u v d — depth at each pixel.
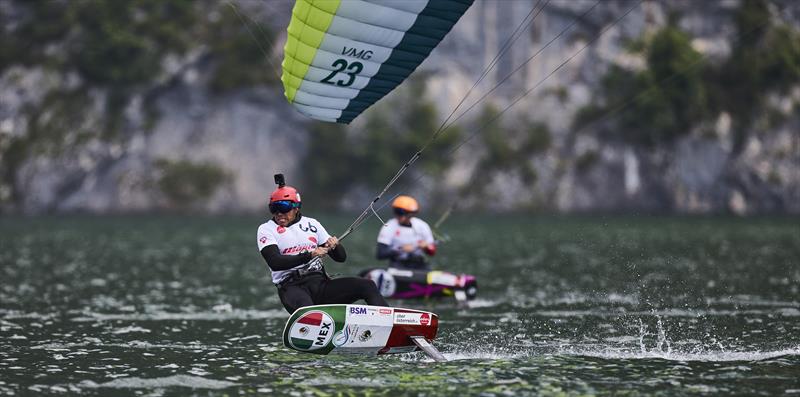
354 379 34.06
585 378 34.19
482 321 52.16
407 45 41.25
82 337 45.72
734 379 33.78
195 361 38.38
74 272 88.38
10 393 32.00
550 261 105.94
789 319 52.25
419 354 39.84
